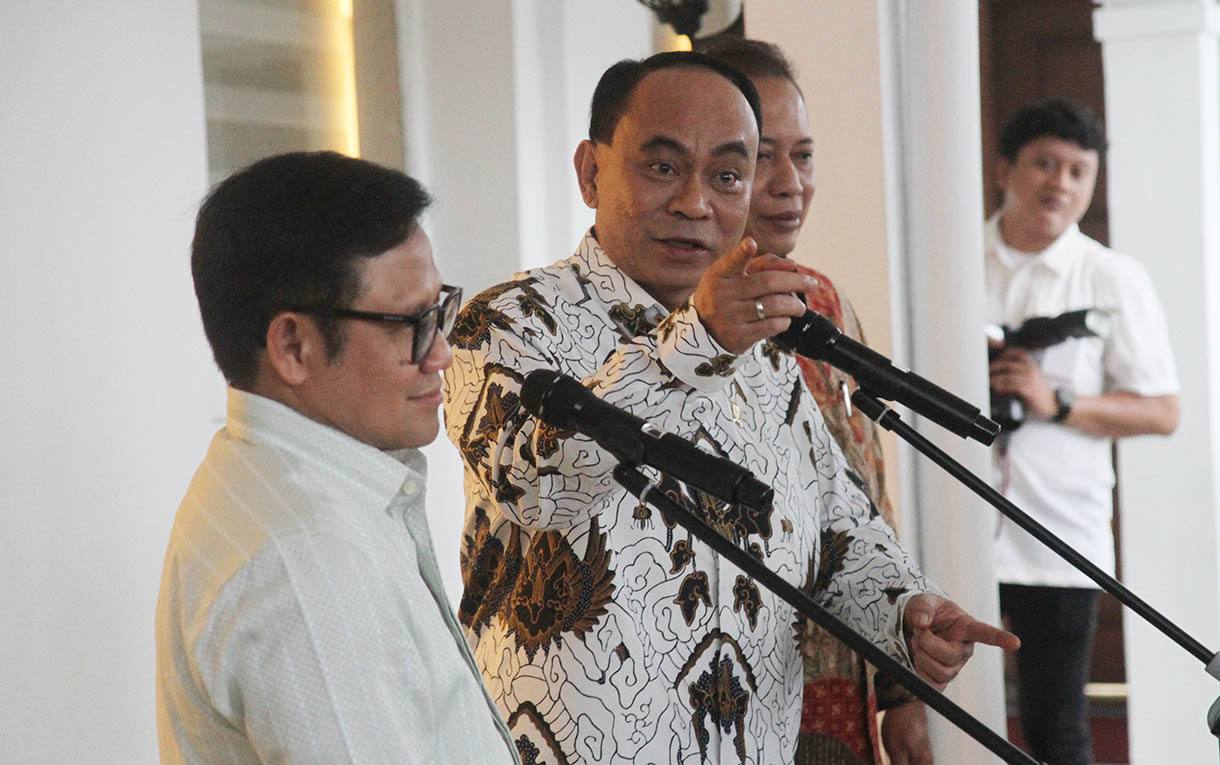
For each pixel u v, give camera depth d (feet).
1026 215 27.91
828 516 14.32
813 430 14.35
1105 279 27.48
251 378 9.45
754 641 12.78
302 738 8.48
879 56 19.56
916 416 19.45
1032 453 26.50
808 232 20.06
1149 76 30.04
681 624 12.34
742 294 10.64
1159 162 30.12
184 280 19.07
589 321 12.80
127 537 18.19
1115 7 29.99
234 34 22.47
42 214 17.38
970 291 19.65
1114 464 38.40
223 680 8.59
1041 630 26.40
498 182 24.47
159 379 18.66
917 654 13.29
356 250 9.14
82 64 17.87
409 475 9.57
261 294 9.20
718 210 12.84
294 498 8.97
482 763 9.27
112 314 18.10
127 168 18.37
